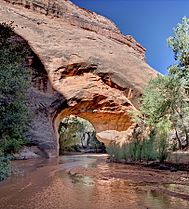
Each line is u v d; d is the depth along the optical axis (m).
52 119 21.72
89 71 25.78
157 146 13.68
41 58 23.11
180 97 18.47
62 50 24.94
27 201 4.46
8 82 9.10
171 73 16.81
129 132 25.89
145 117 21.97
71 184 6.34
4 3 25.22
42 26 26.11
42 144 19.00
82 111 25.08
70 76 24.80
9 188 5.67
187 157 14.52
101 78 26.19
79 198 4.73
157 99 19.12
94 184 6.39
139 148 14.06
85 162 14.12
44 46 24.11
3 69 9.18
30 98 20.08
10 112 9.66
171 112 18.91
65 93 23.09
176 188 5.91
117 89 26.92
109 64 27.17
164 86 18.94
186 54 14.84
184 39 14.80
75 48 26.19
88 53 26.52
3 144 10.16
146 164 11.99
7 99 9.57
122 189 5.72
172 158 13.80
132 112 23.97
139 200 4.62
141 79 28.56
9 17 23.91
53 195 4.97
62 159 17.11
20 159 15.40
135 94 27.16
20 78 9.52
